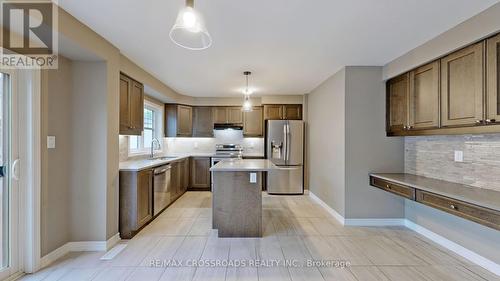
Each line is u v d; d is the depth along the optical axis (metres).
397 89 3.63
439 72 2.86
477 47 2.39
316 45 3.05
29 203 2.44
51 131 2.69
